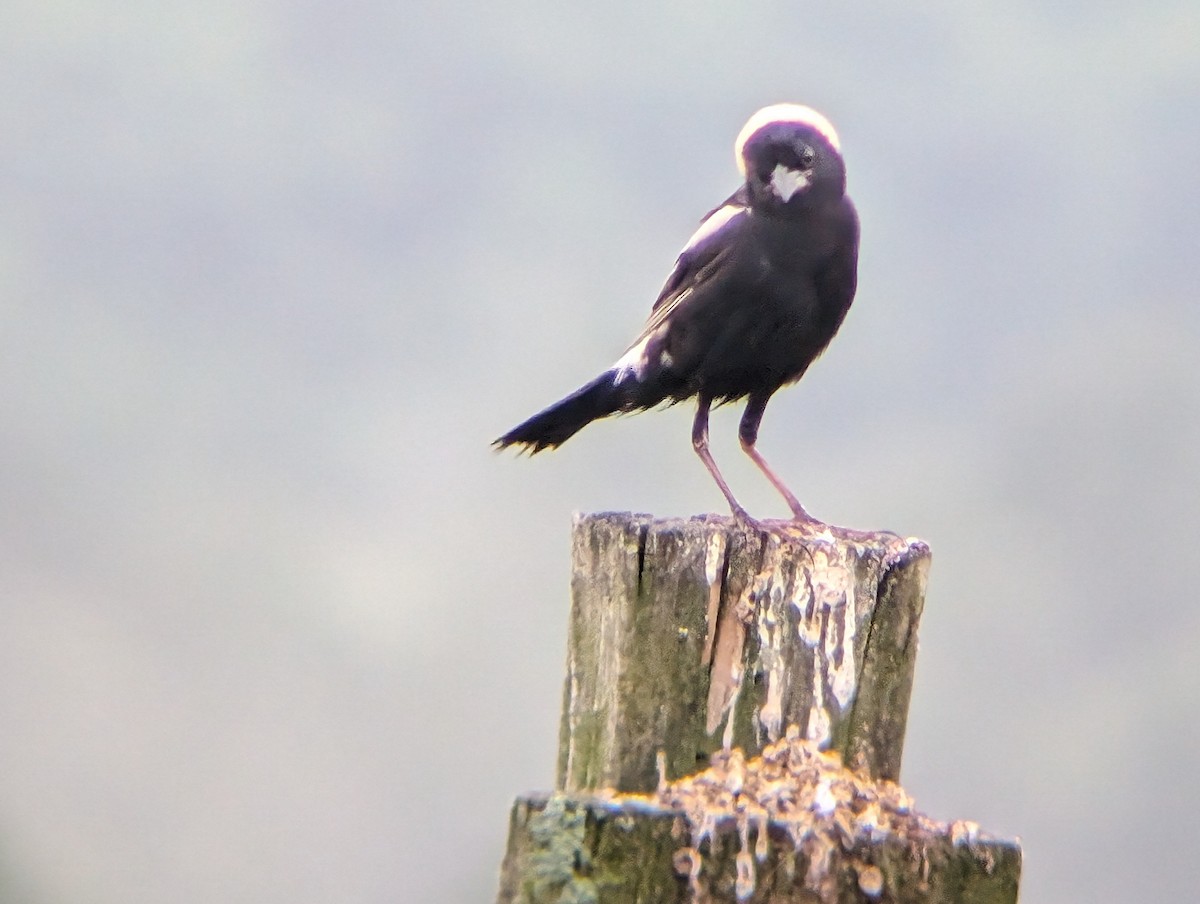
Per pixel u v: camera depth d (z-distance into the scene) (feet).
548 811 25.07
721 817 25.34
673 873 24.99
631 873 24.90
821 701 29.04
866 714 29.22
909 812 27.04
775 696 29.01
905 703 29.50
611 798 26.78
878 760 29.12
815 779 27.84
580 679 30.12
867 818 26.50
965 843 25.76
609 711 29.27
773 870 25.31
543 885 24.79
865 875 25.54
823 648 29.19
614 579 29.50
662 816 25.13
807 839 25.50
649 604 29.14
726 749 28.73
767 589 29.27
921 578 29.78
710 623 29.09
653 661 29.01
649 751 28.76
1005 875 25.68
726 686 28.96
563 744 30.32
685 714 28.86
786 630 29.17
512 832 25.26
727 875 25.14
